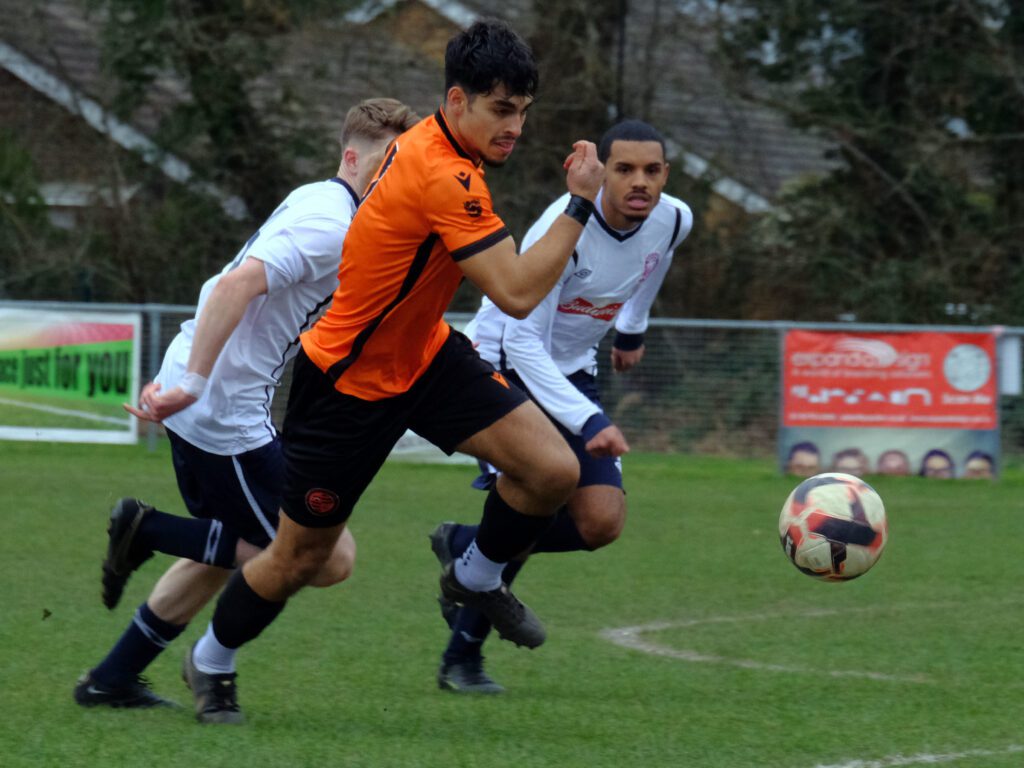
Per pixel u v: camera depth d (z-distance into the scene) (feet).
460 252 41.22
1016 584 81.51
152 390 45.93
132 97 194.08
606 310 59.16
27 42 197.36
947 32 190.39
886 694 52.75
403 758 41.83
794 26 187.83
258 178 199.11
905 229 196.44
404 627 65.36
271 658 58.13
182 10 189.37
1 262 194.59
